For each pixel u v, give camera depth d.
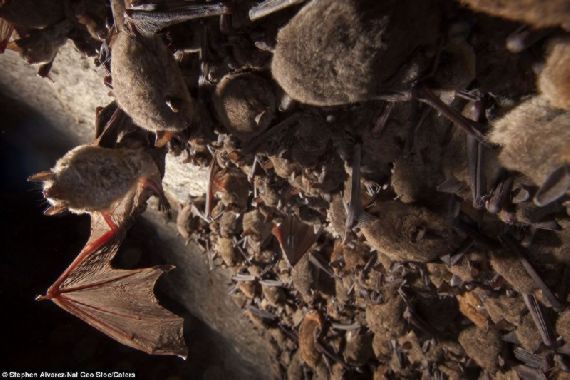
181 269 0.98
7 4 0.26
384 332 0.44
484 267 0.32
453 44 0.23
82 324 1.23
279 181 0.34
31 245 1.22
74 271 0.34
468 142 0.26
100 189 0.28
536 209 0.27
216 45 0.27
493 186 0.26
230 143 0.30
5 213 1.18
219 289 0.88
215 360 1.12
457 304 0.40
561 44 0.20
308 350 0.58
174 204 0.70
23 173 1.11
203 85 0.28
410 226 0.30
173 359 1.16
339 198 0.33
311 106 0.28
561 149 0.22
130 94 0.26
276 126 0.28
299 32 0.22
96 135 0.30
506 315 0.35
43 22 0.27
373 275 0.40
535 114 0.22
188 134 0.29
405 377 0.50
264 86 0.28
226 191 0.37
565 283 0.31
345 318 0.52
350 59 0.22
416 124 0.27
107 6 0.28
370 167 0.31
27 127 0.87
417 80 0.23
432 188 0.30
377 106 0.27
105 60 0.29
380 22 0.21
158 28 0.25
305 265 0.47
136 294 0.38
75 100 0.57
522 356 0.38
